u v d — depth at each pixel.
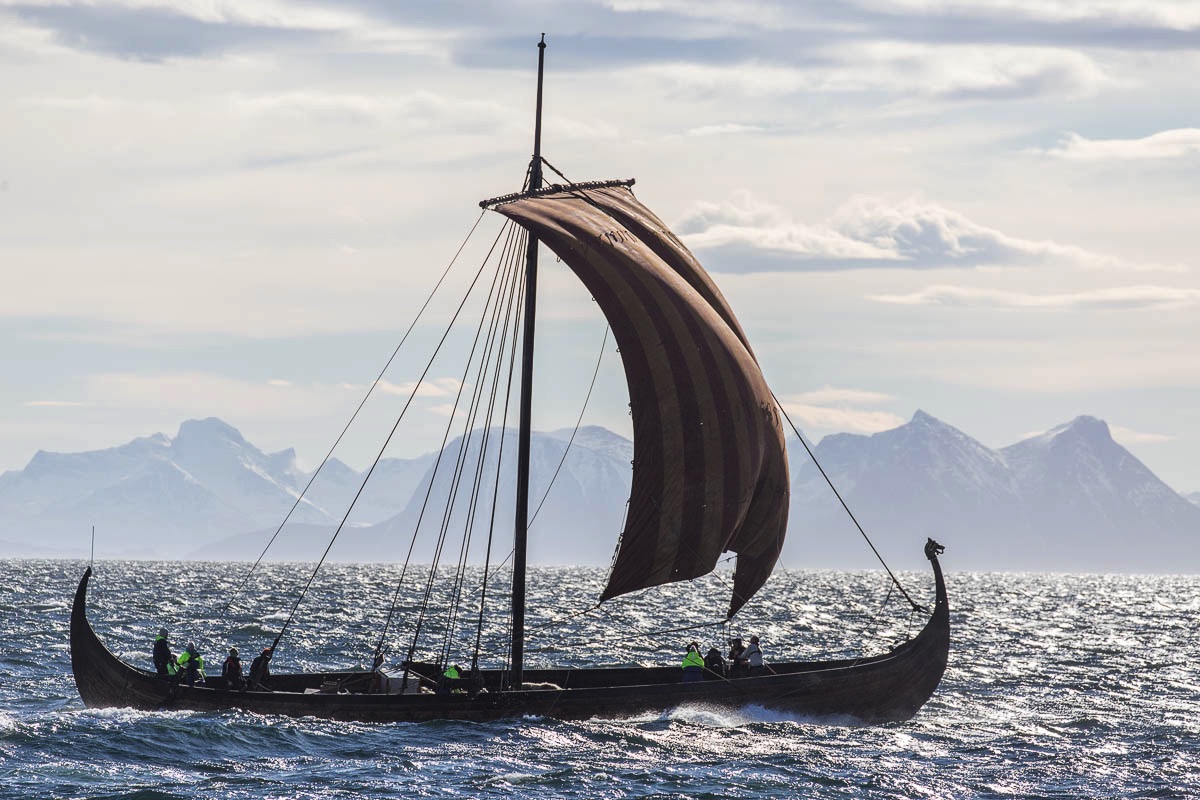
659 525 172.50
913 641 182.50
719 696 171.62
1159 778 148.25
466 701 164.00
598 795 133.38
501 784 135.75
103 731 152.00
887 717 181.50
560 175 184.75
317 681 179.12
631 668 187.75
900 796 137.62
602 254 173.62
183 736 151.25
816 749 159.12
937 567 184.12
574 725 164.75
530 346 174.50
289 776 136.62
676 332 173.12
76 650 165.75
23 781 132.00
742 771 145.50
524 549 171.00
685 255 187.88
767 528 179.25
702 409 172.38
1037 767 154.12
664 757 151.12
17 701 191.00
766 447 176.62
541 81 183.75
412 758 145.62
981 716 198.25
